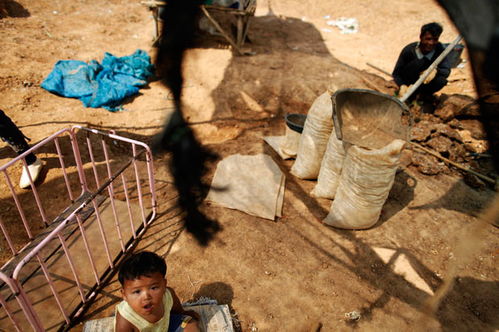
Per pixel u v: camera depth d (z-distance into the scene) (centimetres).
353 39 880
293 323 245
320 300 261
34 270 257
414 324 249
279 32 879
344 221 315
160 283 179
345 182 303
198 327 215
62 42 646
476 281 278
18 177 341
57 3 812
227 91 558
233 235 308
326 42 843
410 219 336
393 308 259
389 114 295
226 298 257
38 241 278
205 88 557
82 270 262
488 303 265
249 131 473
